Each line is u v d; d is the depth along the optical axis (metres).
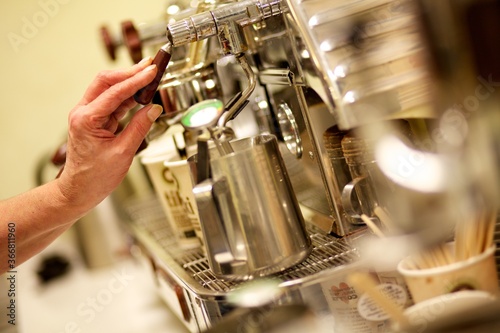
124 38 1.19
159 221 1.49
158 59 0.86
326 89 0.74
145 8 1.99
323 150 0.88
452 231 0.76
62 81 2.01
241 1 0.85
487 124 0.71
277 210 0.82
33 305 1.71
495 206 0.71
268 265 0.81
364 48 0.75
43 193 0.98
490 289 0.70
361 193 0.84
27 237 1.00
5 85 1.98
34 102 2.01
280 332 0.72
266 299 0.76
